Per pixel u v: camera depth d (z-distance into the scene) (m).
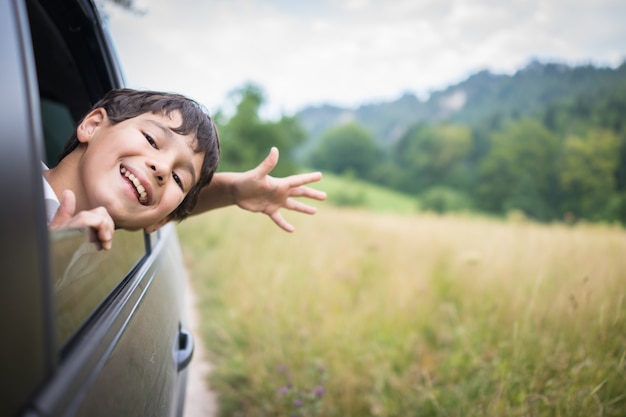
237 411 3.37
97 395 0.80
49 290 0.71
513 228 8.51
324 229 9.55
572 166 99.50
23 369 0.63
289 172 82.69
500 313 4.09
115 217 1.42
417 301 4.98
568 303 3.38
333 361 3.73
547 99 175.25
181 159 1.54
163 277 1.81
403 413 3.15
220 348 4.21
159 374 1.32
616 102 108.56
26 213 0.69
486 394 2.74
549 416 2.43
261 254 7.05
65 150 1.58
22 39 0.82
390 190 136.00
